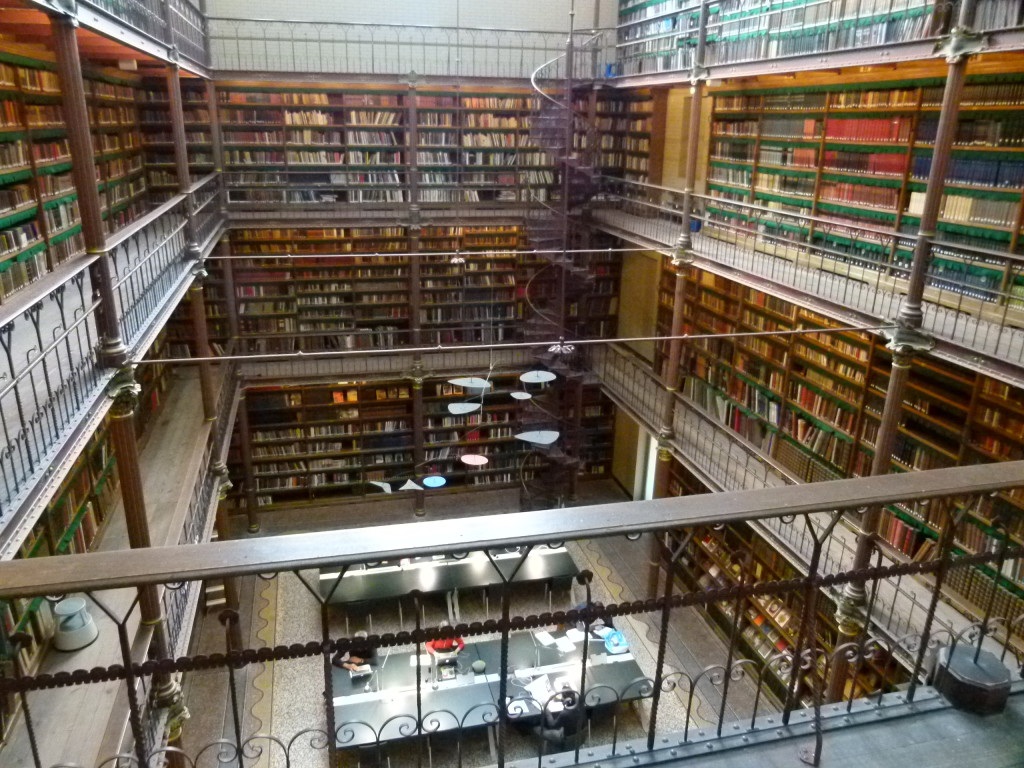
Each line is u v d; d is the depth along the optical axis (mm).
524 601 8086
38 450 3100
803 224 7262
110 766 3438
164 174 8945
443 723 5961
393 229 10070
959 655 1808
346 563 1192
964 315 5223
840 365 6645
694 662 7406
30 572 1124
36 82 5594
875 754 1628
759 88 7910
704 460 7539
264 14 9500
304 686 6906
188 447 7039
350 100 9430
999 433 5039
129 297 4883
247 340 9859
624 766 1589
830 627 6383
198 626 7703
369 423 10344
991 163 5258
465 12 9969
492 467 10789
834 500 1393
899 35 5027
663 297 9883
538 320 9938
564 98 9602
